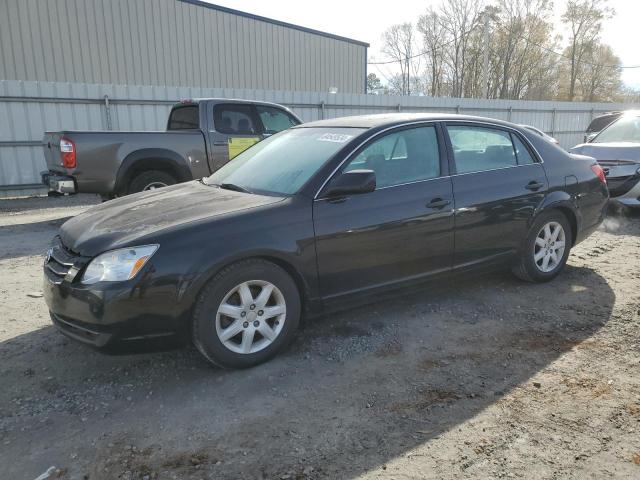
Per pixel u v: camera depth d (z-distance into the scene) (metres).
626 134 8.88
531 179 4.85
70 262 3.28
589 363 3.56
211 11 20.36
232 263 3.35
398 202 4.02
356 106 17.19
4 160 11.91
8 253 6.64
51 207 10.85
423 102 18.89
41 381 3.38
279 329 3.59
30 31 17.08
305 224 3.60
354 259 3.83
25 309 4.63
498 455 2.62
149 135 8.00
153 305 3.15
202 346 3.33
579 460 2.57
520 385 3.28
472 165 4.56
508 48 47.19
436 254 4.26
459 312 4.48
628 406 3.03
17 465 2.57
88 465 2.57
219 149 8.61
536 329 4.12
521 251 4.89
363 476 2.48
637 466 2.52
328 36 23.97
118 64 18.72
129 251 3.15
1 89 11.57
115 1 18.41
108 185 7.81
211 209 3.57
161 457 2.62
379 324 4.25
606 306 4.57
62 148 7.52
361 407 3.06
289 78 22.98
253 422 2.92
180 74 20.03
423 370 3.49
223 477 2.48
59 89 12.20
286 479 2.46
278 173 4.07
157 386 3.32
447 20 47.47
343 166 3.86
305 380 3.38
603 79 54.50
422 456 2.62
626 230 7.56
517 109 21.97
